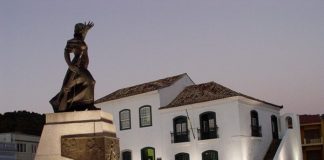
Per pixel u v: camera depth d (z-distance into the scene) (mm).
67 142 11539
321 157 50656
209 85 36969
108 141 11703
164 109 35562
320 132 51125
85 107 12258
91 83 12453
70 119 11766
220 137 32875
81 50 12453
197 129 33844
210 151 33281
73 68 12242
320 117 52094
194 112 34281
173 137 34969
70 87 12242
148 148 36406
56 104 12398
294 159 36062
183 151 34469
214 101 33281
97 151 11445
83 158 11445
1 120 59656
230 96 32500
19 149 46844
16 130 57469
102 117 11938
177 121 35125
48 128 11711
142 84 40000
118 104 38375
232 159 32125
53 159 11492
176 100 36656
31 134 51938
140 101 37125
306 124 51625
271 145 36531
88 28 12766
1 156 39469
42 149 11586
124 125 37875
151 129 36281
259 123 35062
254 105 34781
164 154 35344
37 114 62562
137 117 37156
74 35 12656
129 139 37438
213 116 33469
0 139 46562
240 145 31938
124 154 37688
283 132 38281
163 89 36438
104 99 39594
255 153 33719
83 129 11664
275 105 38094
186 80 39281
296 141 37125
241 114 32656
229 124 32562
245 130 32844
